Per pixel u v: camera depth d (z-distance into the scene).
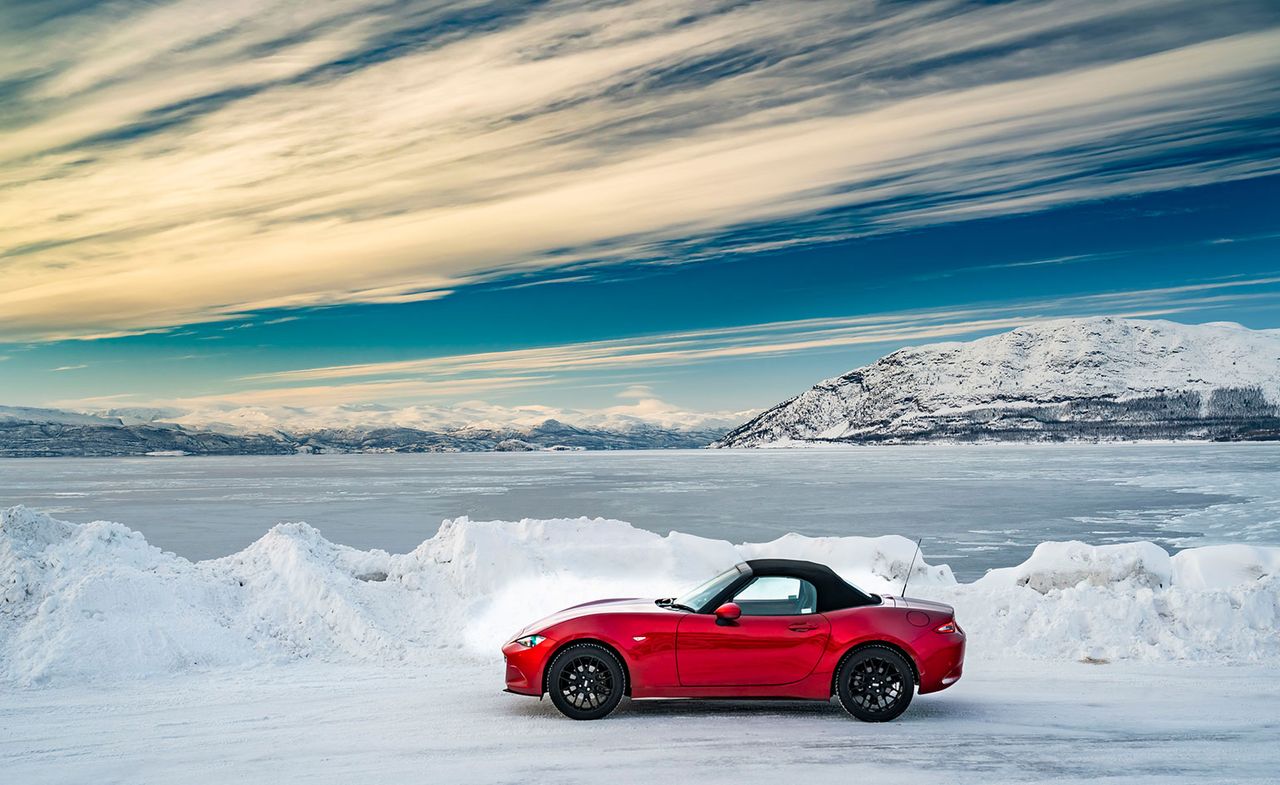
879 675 6.85
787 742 6.23
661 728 6.62
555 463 193.75
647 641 6.84
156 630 9.30
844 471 120.38
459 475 119.75
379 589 11.41
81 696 7.96
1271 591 10.08
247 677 8.80
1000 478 91.31
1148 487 69.06
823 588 7.11
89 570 10.22
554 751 6.02
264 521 45.59
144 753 6.14
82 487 88.88
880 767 5.64
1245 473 89.62
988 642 9.87
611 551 12.87
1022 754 5.93
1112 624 9.88
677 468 142.25
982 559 27.84
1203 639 9.60
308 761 5.88
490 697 7.86
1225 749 6.07
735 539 36.62
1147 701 7.53
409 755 5.98
